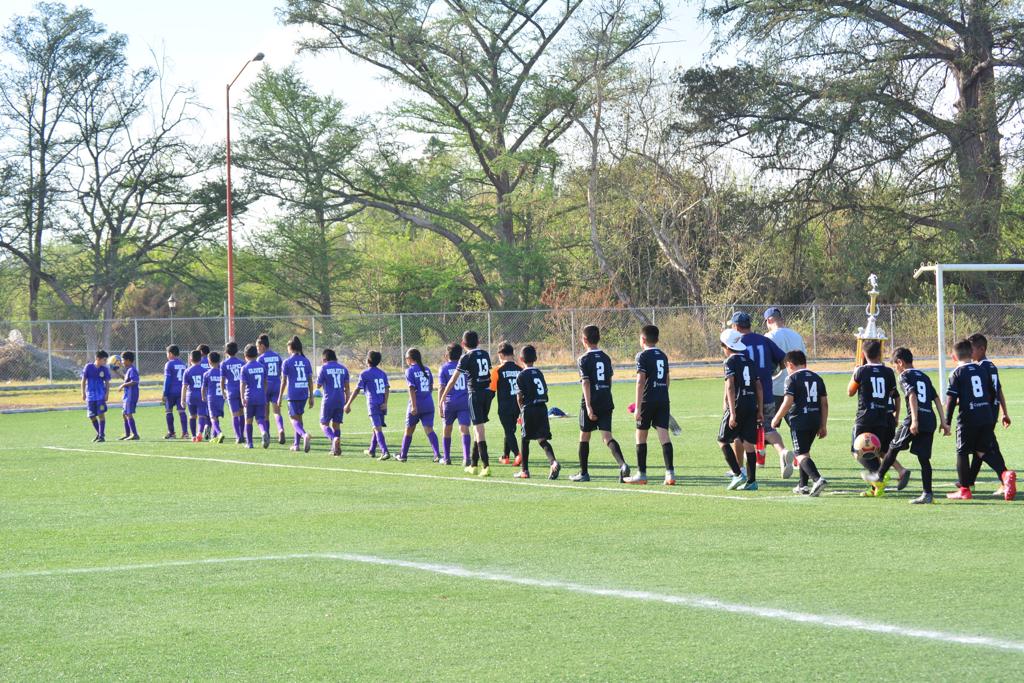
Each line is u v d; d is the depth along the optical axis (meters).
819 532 14.98
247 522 16.67
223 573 12.68
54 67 89.38
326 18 88.19
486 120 90.75
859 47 80.19
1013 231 81.81
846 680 8.35
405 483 21.48
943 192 81.19
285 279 95.94
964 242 77.25
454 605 10.95
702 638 9.59
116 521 16.97
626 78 85.25
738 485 19.78
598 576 12.26
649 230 89.25
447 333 76.62
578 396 49.78
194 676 8.68
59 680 8.62
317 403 51.16
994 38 78.56
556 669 8.73
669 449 20.64
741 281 84.19
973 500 17.92
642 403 20.58
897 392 18.69
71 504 19.02
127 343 90.31
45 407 50.81
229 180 59.56
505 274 91.44
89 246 92.06
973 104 79.56
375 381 26.88
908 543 14.07
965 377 17.64
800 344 22.95
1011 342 70.38
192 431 32.91
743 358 19.55
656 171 85.75
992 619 10.12
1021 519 15.91
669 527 15.58
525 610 10.71
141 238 93.56
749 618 10.26
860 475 21.50
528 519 16.53
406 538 14.98
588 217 93.12
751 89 81.94
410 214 98.31
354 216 106.44
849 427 31.77
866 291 80.00
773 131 81.06
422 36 87.50
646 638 9.62
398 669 8.79
